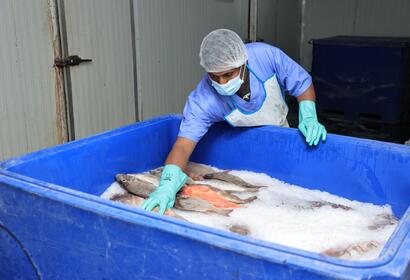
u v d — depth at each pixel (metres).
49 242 1.15
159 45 3.88
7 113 2.67
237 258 0.86
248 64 1.74
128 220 0.98
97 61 3.26
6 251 1.27
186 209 1.61
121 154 1.87
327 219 1.55
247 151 1.97
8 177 1.22
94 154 1.73
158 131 2.04
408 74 4.71
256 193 1.77
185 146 1.77
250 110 1.83
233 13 4.88
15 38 2.65
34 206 1.14
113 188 1.82
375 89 4.71
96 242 1.05
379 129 4.61
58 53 2.93
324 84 5.03
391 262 0.81
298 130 1.81
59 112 3.01
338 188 1.75
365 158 1.65
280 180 1.91
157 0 3.77
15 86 2.69
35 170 1.49
